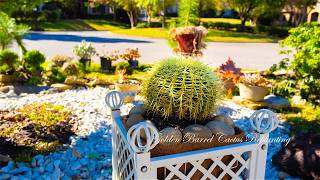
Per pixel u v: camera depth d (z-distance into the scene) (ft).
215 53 42.70
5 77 21.04
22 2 22.62
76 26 80.69
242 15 81.15
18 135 11.71
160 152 6.25
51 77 22.08
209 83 7.00
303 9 81.66
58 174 9.13
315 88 18.56
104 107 15.83
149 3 73.97
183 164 6.49
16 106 15.48
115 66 27.25
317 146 9.64
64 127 12.94
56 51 39.73
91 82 21.80
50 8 90.58
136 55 27.73
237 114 15.83
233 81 19.90
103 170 9.63
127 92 17.17
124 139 6.85
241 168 6.86
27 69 22.21
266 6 78.23
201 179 6.60
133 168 6.37
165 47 46.06
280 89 20.01
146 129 5.66
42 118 13.67
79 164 9.80
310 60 17.44
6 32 22.75
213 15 117.39
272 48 50.67
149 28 78.02
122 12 100.58
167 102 6.93
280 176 9.80
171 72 6.91
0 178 8.81
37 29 69.10
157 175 6.42
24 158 10.03
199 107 6.95
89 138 12.06
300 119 15.46
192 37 21.16
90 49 26.78
